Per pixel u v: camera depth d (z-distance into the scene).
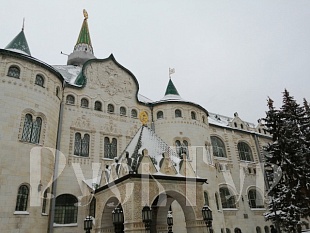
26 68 26.77
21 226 22.20
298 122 36.16
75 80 35.62
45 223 25.03
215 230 32.38
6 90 25.03
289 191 29.45
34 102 26.39
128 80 37.44
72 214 27.48
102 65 35.97
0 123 23.86
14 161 23.52
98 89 34.34
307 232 35.97
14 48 28.50
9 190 22.50
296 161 30.52
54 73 29.27
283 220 29.22
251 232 40.50
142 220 16.20
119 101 35.47
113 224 19.16
